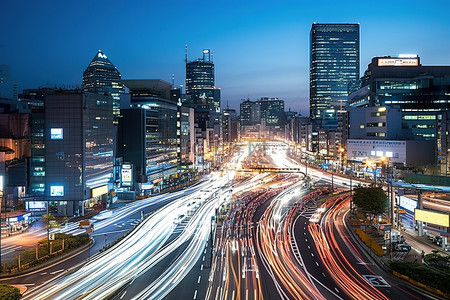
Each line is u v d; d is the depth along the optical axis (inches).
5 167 4709.6
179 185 7219.5
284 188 6722.4
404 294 2224.4
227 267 2709.2
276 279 2472.9
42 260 2802.7
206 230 3801.7
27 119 4886.8
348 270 2650.1
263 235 3612.2
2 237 3641.7
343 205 5103.3
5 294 2090.3
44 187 4781.0
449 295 2158.0
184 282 2418.8
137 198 5792.3
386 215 4517.7
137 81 7396.7
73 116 4697.3
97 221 4313.5
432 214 3186.5
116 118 6127.0
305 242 3371.1
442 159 6013.8
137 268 2689.5
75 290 2283.5
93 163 4953.3
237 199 5615.2
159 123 6875.0
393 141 7544.3
